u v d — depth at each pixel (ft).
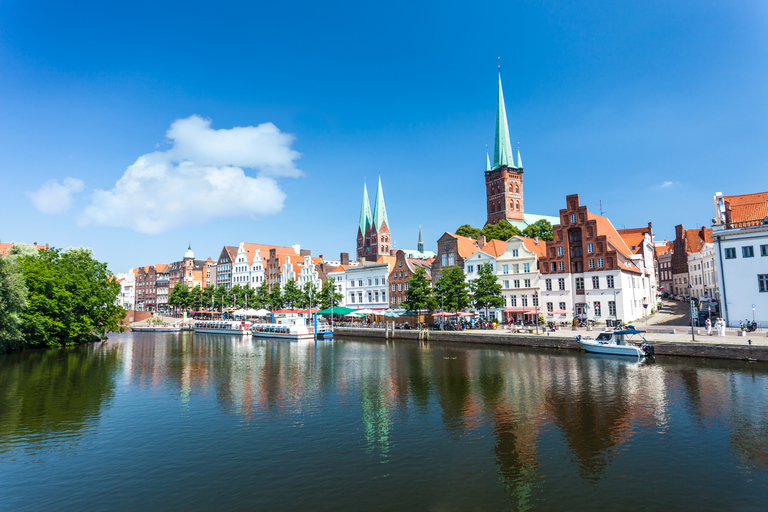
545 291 276.82
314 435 87.61
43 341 253.03
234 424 95.66
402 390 124.98
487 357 183.93
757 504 58.70
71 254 285.64
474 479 66.85
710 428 86.94
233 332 366.84
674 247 426.92
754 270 199.31
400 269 349.82
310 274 448.65
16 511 59.57
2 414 104.73
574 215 268.41
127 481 68.13
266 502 60.85
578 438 83.05
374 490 63.77
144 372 163.84
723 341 165.07
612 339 181.37
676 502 59.31
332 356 202.49
